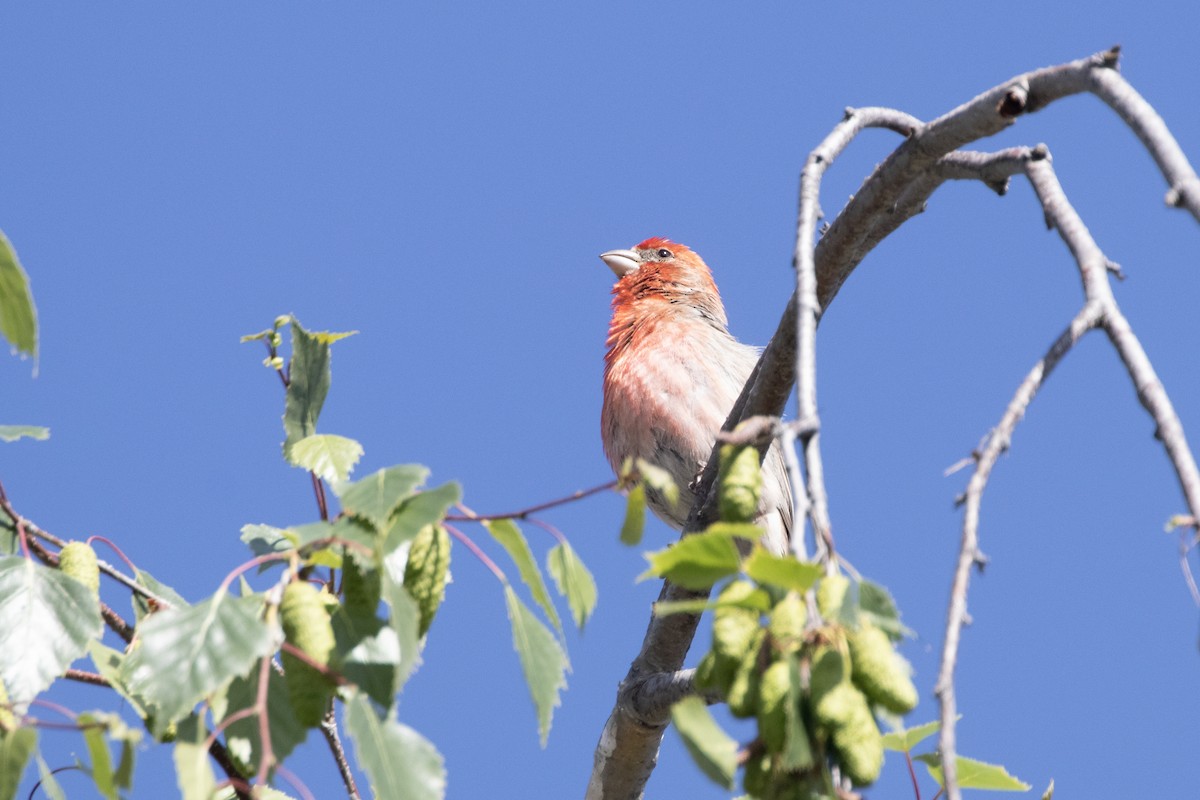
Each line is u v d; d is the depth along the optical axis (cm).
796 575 416
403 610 504
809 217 660
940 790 556
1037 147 682
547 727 541
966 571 438
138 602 709
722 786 412
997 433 471
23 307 646
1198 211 500
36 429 686
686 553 438
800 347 514
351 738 506
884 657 413
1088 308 511
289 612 509
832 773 414
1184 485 456
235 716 490
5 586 606
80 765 525
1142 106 560
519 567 561
